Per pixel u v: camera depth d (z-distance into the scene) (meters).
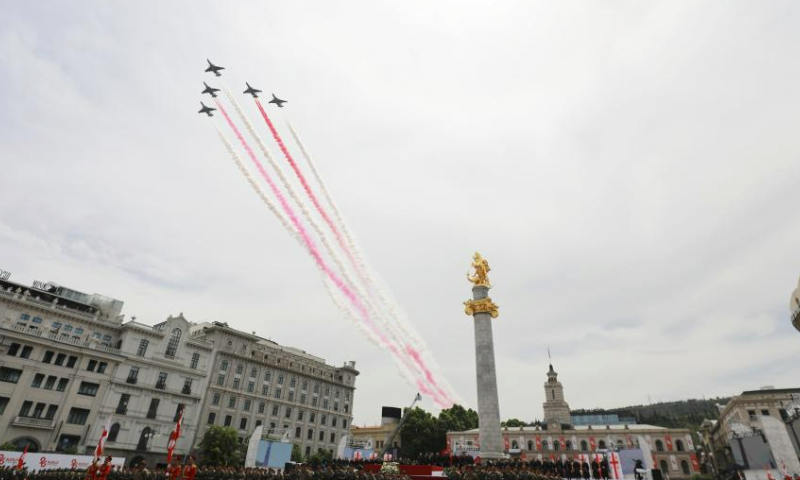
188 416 76.25
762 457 56.19
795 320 51.25
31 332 62.94
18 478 39.75
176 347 78.06
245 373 87.62
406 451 107.94
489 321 50.47
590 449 105.31
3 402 57.78
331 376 104.81
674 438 101.44
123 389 69.19
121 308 79.50
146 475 38.19
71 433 62.28
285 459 64.12
